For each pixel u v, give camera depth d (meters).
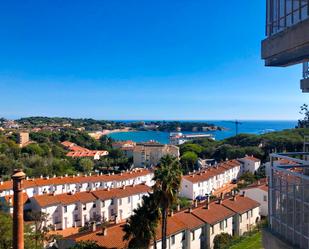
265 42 22.38
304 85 23.22
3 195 86.31
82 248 41.59
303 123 37.84
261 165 131.00
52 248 50.75
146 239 38.38
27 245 40.84
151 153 171.50
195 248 51.78
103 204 78.25
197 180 97.19
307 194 15.96
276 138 134.75
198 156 169.00
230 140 174.50
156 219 38.84
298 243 16.72
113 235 45.50
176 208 58.56
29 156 148.75
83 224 75.81
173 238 48.31
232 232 59.41
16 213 27.41
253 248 50.81
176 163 40.28
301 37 18.67
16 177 27.42
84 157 169.38
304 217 16.20
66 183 97.00
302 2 18.52
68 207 74.62
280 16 20.67
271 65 23.39
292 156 20.25
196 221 52.91
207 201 62.62
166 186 38.88
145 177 114.62
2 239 37.62
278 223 18.80
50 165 138.38
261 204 71.81
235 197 65.38
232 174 123.75
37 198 73.81
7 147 154.62
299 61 21.77
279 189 18.61
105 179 103.56
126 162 173.25
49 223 71.94
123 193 81.88
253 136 161.00
